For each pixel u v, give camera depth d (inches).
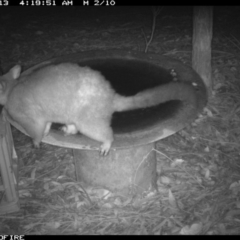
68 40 89.0
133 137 41.2
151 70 50.1
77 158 48.3
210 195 48.1
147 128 42.0
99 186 48.7
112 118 43.9
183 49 80.7
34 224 46.3
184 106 43.9
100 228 45.2
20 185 52.0
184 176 51.4
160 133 41.3
